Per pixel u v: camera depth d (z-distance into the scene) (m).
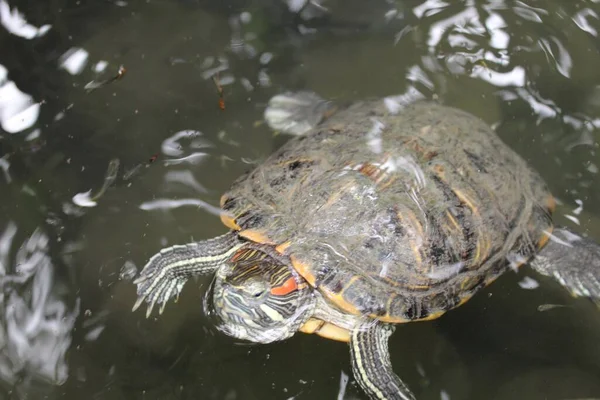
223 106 0.67
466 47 0.71
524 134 0.66
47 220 0.61
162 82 0.69
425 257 0.54
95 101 0.67
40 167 0.63
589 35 0.72
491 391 0.56
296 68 0.70
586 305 0.59
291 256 0.54
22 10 0.72
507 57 0.71
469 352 0.57
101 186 0.63
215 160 0.64
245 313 0.55
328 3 0.75
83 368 0.55
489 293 0.60
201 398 0.54
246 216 0.56
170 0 0.75
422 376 0.56
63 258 0.59
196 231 0.61
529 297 0.59
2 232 0.60
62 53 0.70
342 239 0.54
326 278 0.53
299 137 0.60
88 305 0.57
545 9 0.74
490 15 0.73
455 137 0.58
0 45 0.70
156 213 0.62
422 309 0.53
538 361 0.57
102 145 0.65
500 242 0.56
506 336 0.58
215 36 0.72
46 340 0.56
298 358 0.57
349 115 0.62
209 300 0.58
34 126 0.65
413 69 0.70
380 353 0.55
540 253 0.58
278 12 0.74
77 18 0.72
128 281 0.58
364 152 0.56
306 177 0.56
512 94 0.68
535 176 0.60
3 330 0.56
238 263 0.56
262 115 0.67
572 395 0.55
